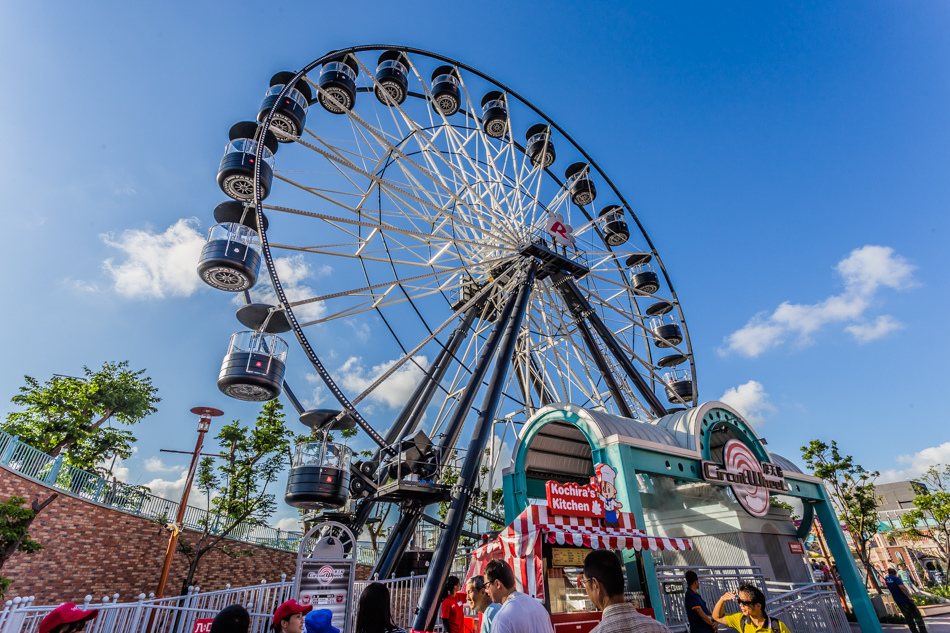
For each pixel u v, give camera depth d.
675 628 9.77
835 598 13.21
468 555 19.91
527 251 21.20
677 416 15.37
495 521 24.33
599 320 23.58
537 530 8.41
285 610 5.08
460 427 14.89
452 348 22.16
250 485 28.09
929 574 50.16
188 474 20.19
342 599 11.26
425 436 13.12
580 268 22.09
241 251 17.94
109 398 31.11
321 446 15.59
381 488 13.06
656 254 30.08
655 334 29.41
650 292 30.42
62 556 20.17
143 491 25.02
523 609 3.88
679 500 17.25
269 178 18.58
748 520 15.49
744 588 5.94
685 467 13.36
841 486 30.97
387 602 4.09
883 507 70.19
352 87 22.31
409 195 19.45
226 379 15.91
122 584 22.27
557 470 16.81
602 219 29.94
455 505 12.38
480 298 23.97
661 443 13.01
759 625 5.75
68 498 20.86
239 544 28.02
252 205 18.77
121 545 22.61
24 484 19.20
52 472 20.70
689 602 7.56
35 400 29.50
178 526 19.42
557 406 13.88
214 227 18.69
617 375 25.06
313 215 19.45
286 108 19.95
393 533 13.77
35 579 19.06
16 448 19.38
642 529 10.95
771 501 17.58
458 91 26.34
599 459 12.31
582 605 8.48
